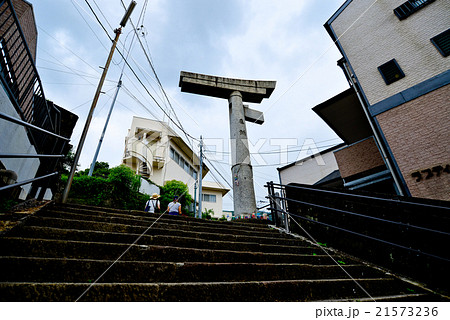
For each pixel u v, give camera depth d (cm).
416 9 719
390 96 700
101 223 297
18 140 418
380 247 368
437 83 618
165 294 173
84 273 184
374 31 809
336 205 446
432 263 311
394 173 644
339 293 249
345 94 817
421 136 608
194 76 982
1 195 328
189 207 1473
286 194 551
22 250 194
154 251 247
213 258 277
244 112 1002
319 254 394
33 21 733
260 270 257
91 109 479
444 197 532
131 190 999
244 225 543
